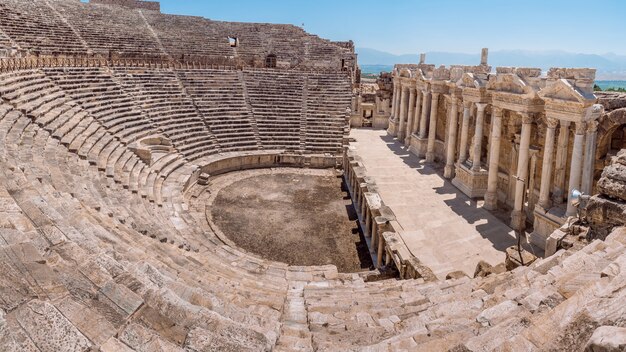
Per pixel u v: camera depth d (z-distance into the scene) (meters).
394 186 29.78
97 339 5.67
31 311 5.53
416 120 40.81
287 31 65.44
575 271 9.40
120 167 25.73
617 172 12.66
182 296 8.44
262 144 41.59
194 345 6.12
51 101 27.84
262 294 11.84
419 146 38.41
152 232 16.84
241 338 6.65
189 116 40.91
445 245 20.69
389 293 12.34
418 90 40.00
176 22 59.94
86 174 19.92
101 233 11.53
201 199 31.25
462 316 8.53
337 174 38.91
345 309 10.54
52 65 36.34
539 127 23.69
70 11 50.56
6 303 5.58
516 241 21.19
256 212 29.42
